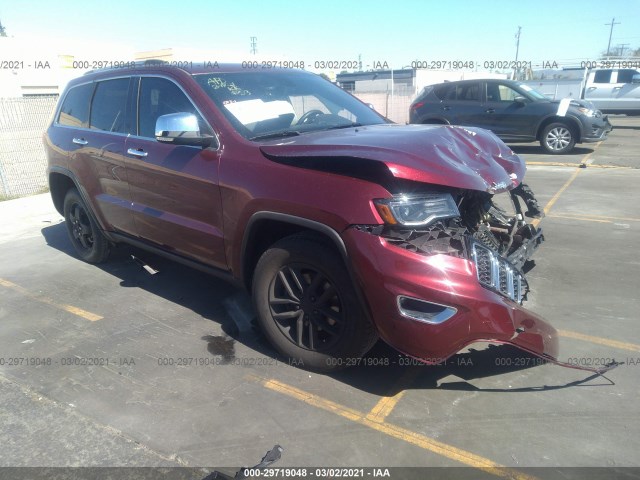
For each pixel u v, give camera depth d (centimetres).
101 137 448
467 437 263
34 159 983
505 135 1261
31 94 2019
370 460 250
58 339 379
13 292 473
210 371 330
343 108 425
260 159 319
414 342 269
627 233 571
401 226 266
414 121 1381
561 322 376
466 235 279
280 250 315
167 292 459
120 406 297
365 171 279
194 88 370
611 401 287
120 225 454
